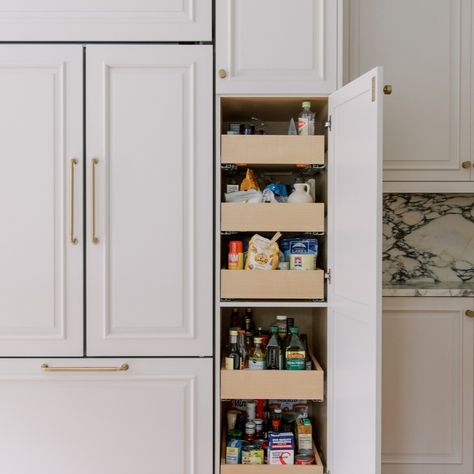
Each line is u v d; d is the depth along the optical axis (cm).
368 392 141
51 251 164
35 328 165
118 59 163
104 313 165
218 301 167
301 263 172
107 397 165
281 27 166
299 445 176
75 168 164
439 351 188
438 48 197
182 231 165
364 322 143
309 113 172
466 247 225
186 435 167
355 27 197
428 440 189
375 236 136
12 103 163
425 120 198
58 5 164
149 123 164
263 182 203
